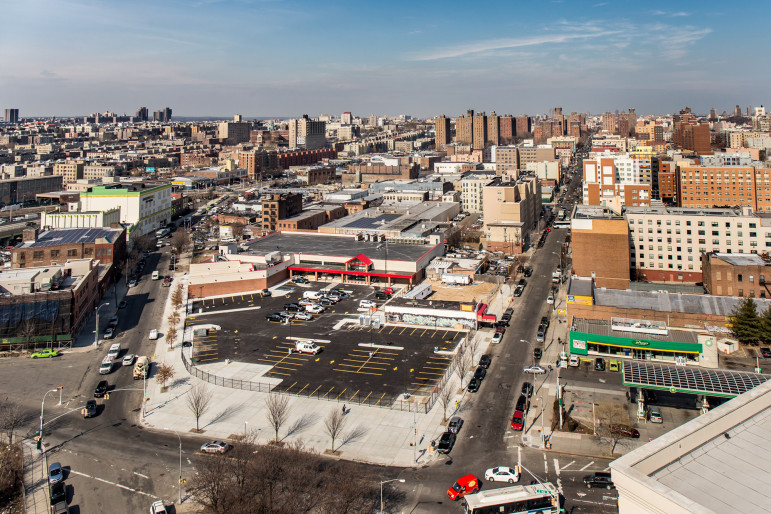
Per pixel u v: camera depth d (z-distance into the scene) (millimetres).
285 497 68000
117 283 193375
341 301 169000
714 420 41750
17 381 112625
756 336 122688
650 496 31750
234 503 66375
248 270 181750
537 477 76375
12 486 76625
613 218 179750
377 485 74688
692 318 128875
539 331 138250
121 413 98500
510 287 181250
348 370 116125
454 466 79938
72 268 156125
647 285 177375
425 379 111125
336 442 86750
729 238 181125
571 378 111375
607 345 121062
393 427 91625
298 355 125188
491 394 104125
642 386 92438
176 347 130875
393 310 148375
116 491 75000
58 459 83438
